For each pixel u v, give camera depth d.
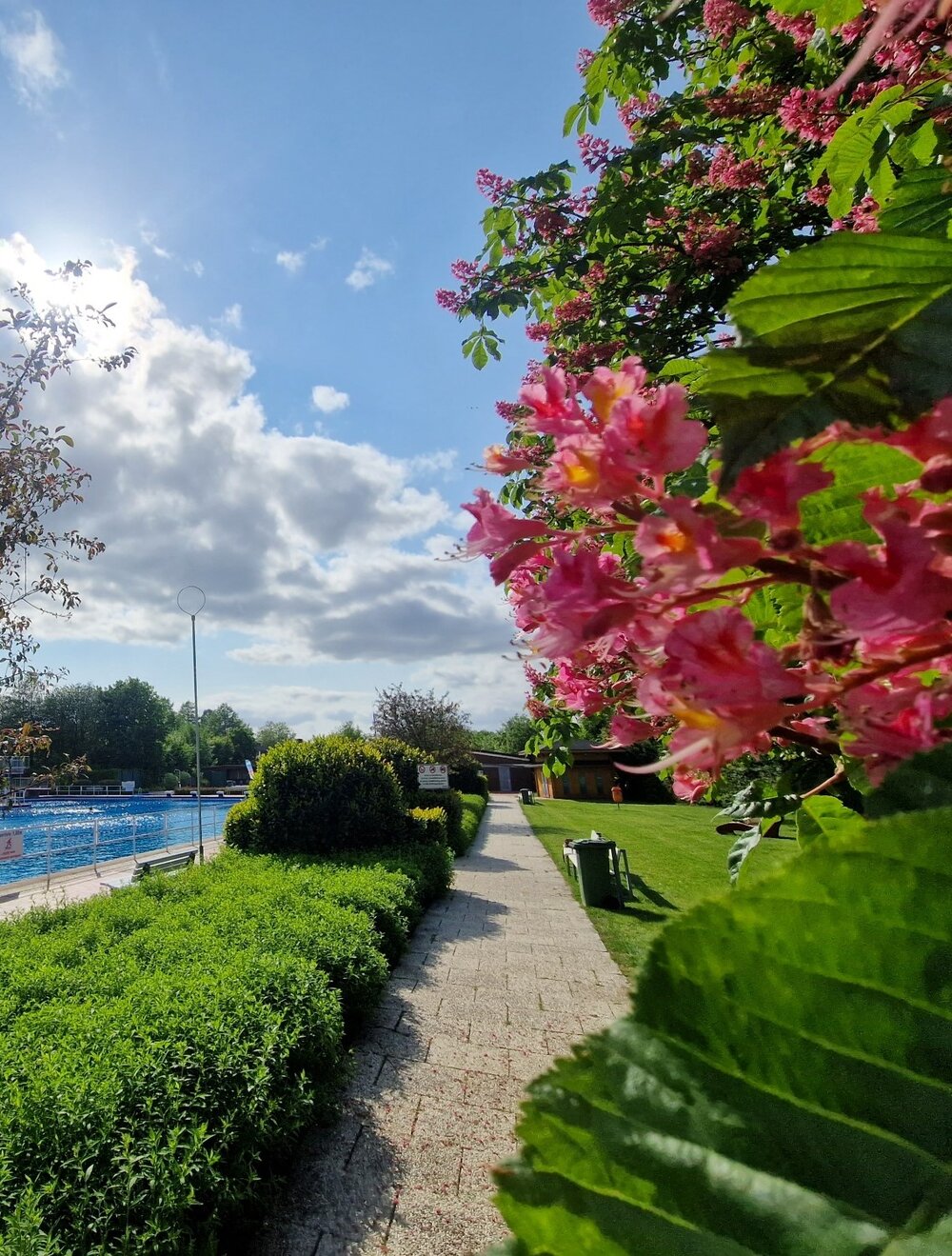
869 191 1.66
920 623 0.36
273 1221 3.01
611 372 0.51
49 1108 2.51
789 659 0.45
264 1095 2.95
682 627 0.43
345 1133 3.68
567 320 3.93
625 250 3.85
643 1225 0.37
